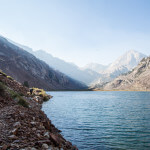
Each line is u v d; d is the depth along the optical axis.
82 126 14.88
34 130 7.12
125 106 34.00
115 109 28.66
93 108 30.05
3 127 6.12
